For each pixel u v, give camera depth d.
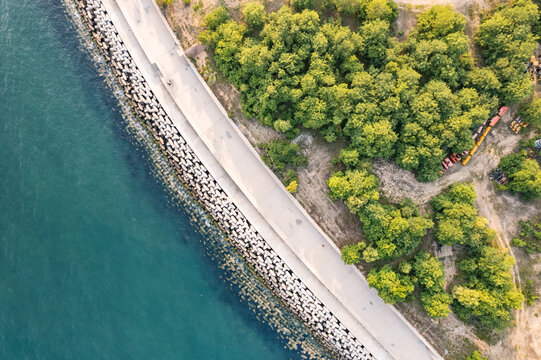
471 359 55.03
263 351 57.66
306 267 57.16
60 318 55.47
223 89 56.28
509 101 52.16
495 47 51.97
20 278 56.00
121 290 56.41
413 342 56.59
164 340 56.00
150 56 56.75
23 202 57.28
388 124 50.25
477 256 54.28
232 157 57.06
